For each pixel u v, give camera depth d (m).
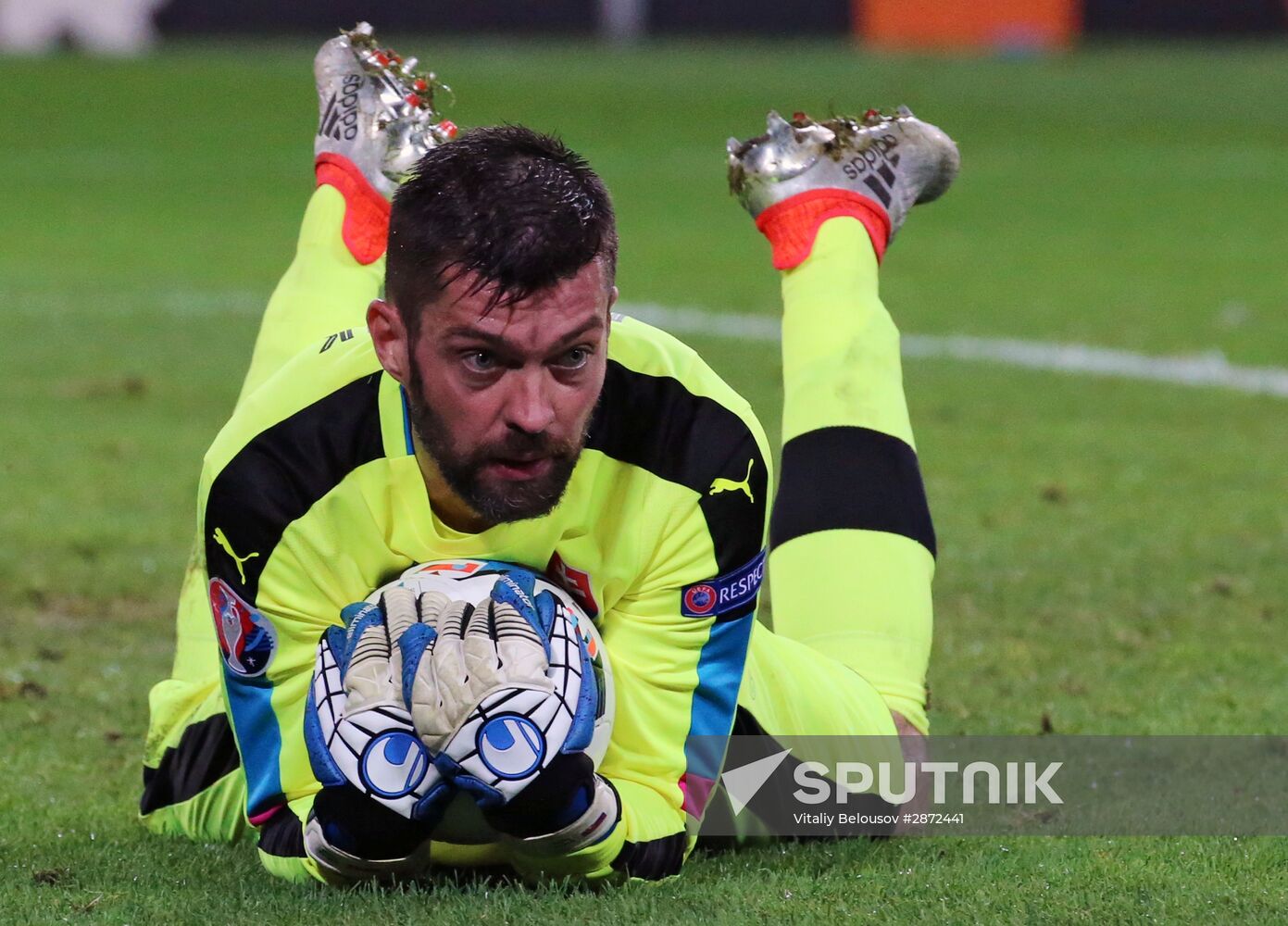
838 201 13.77
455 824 10.06
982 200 66.56
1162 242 56.59
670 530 10.02
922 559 12.58
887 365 13.16
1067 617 19.17
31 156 76.38
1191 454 28.69
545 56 103.94
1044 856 11.07
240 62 100.00
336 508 9.72
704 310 43.88
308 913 9.63
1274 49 110.25
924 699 12.45
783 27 111.75
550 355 8.50
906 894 10.12
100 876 10.73
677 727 10.28
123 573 21.23
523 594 9.54
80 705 15.88
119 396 32.94
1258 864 10.74
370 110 13.88
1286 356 37.97
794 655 11.60
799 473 12.66
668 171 72.81
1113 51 110.88
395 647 9.38
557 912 9.55
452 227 8.40
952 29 111.62
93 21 105.00
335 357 10.05
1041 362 37.41
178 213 62.25
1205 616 19.20
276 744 10.23
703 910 9.77
